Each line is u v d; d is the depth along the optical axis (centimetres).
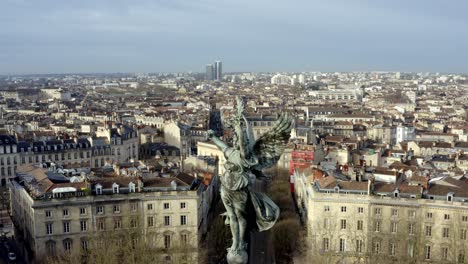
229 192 5934
